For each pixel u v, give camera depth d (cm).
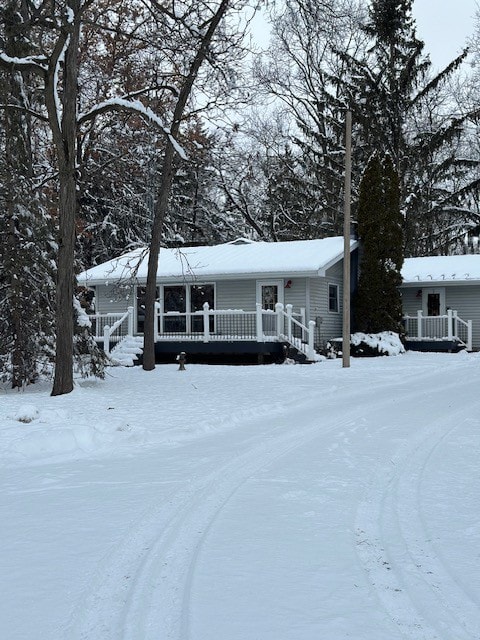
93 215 3969
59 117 1794
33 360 1864
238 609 432
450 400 1476
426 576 488
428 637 394
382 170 3111
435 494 713
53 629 410
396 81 4000
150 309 2350
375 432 1090
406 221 4134
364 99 4062
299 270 2688
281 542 564
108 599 454
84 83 2639
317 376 2005
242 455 929
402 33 4009
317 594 456
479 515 639
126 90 2492
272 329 2806
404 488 738
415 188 4166
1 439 1059
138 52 2497
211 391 1692
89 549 556
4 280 1839
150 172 2939
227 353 2706
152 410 1380
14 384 1836
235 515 645
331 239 3198
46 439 1018
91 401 1526
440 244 4678
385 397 1541
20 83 1852
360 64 4016
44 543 575
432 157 4338
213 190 5103
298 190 4591
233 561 520
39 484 804
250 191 4900
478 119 4100
